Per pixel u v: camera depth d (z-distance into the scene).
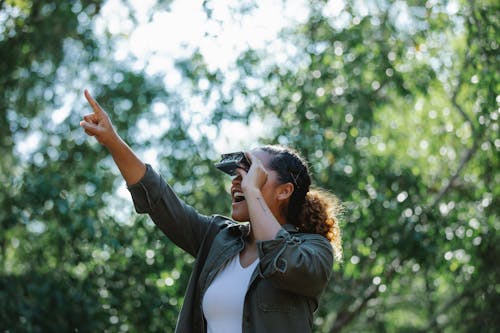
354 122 7.78
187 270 7.50
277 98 8.11
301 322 2.53
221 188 8.11
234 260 2.65
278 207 2.72
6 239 7.83
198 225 2.83
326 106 7.79
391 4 8.00
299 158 2.78
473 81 7.53
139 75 8.63
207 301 2.59
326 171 7.64
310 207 2.76
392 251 7.66
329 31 8.00
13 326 7.13
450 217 7.87
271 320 2.49
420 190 7.79
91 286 7.44
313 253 2.49
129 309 7.52
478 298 8.68
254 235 2.53
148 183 2.72
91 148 8.51
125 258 7.59
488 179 8.07
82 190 8.11
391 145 8.52
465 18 7.43
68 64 8.57
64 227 7.43
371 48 7.90
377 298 9.36
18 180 7.49
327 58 7.83
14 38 7.82
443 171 8.75
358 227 7.54
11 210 7.18
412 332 10.35
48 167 8.19
